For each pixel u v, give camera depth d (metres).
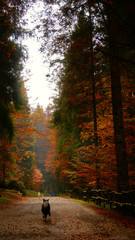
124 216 8.41
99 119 14.12
